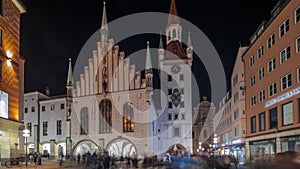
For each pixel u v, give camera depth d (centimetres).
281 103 2908
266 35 3325
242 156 4278
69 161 5012
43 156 5775
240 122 4444
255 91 3747
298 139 2530
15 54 3934
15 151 3753
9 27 3769
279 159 885
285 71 2819
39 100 6819
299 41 2545
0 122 3400
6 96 3606
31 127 6756
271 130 3153
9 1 3778
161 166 3628
